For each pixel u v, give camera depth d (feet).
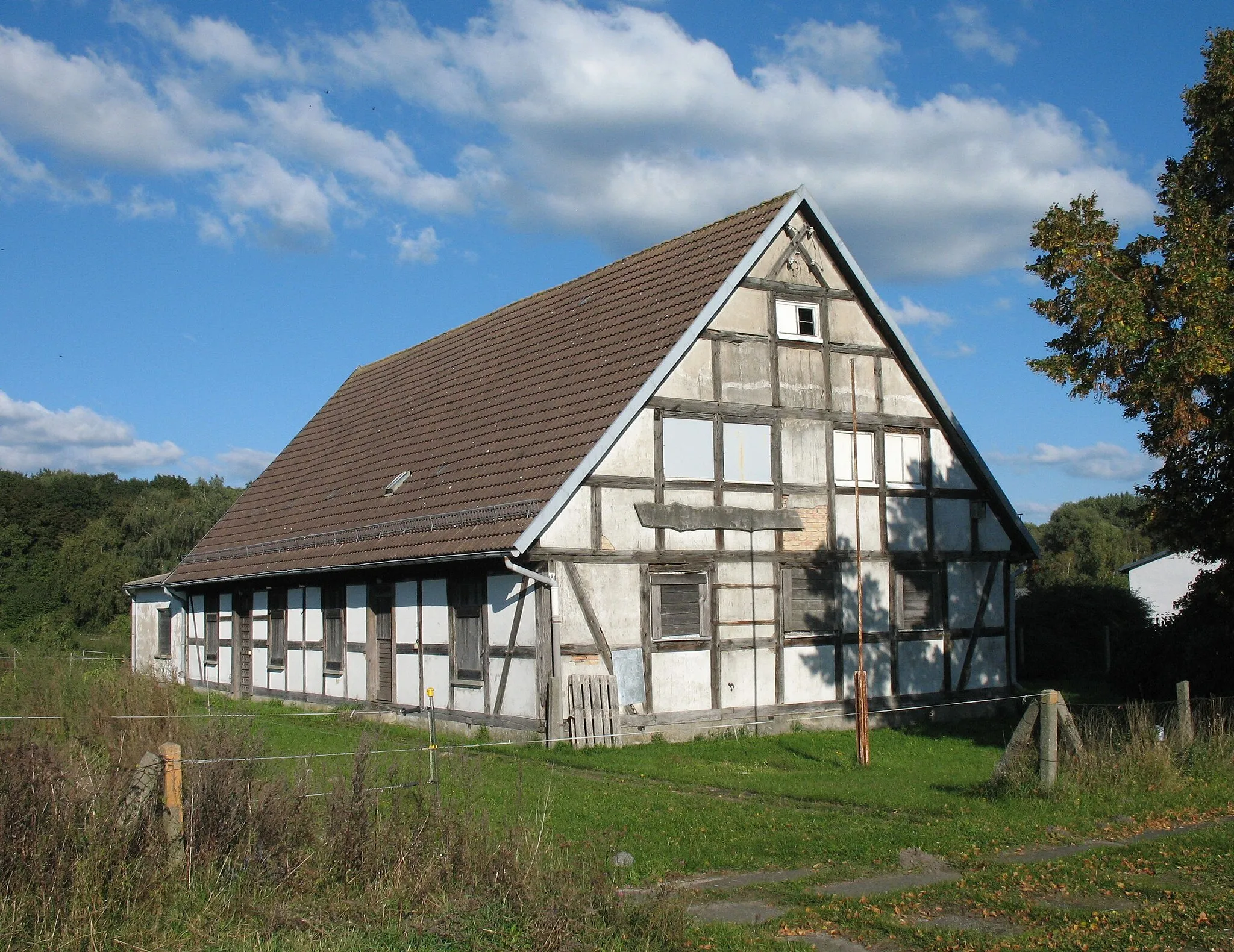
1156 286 53.26
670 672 62.90
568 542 60.29
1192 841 34.30
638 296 73.77
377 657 73.61
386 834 28.43
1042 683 105.40
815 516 69.72
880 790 44.78
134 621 117.50
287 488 98.37
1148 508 59.77
